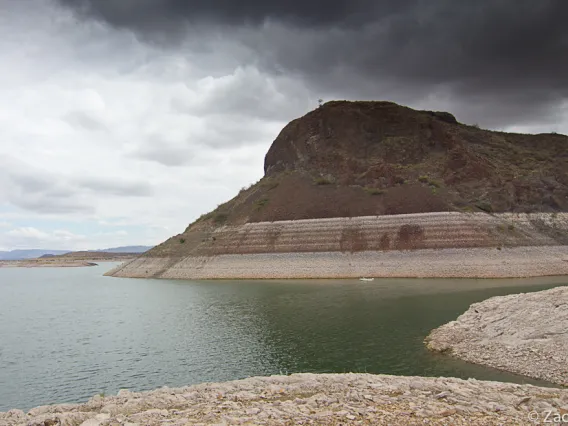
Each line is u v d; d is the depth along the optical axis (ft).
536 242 228.63
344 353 85.30
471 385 44.45
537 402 38.04
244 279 237.66
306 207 278.87
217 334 109.19
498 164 319.88
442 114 388.57
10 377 81.30
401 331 100.37
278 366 80.07
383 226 246.27
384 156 329.52
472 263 212.43
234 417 33.68
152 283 247.70
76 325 130.82
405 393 40.75
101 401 41.39
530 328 76.95
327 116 367.45
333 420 32.96
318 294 166.30
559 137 381.81
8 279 347.56
